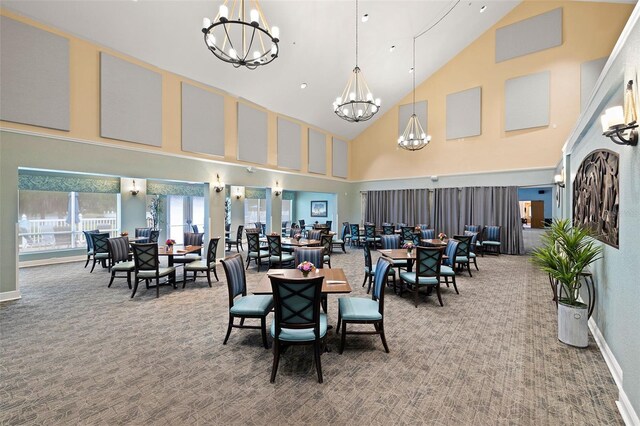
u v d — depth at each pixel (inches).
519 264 285.9
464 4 295.9
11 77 177.3
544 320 145.9
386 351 113.7
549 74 312.8
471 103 362.0
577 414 80.3
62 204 302.0
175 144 264.7
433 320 146.3
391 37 305.3
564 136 306.0
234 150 316.2
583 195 142.6
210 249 204.2
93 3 187.6
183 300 175.6
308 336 95.0
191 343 120.8
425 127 400.8
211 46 147.1
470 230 342.0
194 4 203.6
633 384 77.1
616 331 96.9
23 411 80.4
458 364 105.2
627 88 80.8
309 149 410.9
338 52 294.7
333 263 295.6
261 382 94.3
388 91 394.6
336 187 458.3
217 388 91.2
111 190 327.0
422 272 167.5
